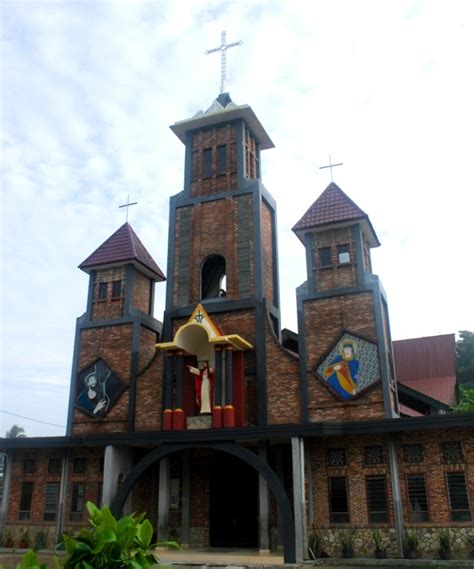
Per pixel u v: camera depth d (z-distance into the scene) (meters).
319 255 25.70
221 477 24.75
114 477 23.45
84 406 27.45
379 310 23.62
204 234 28.20
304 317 24.70
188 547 23.56
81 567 6.88
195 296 27.17
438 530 20.05
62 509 25.23
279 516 22.48
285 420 23.42
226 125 30.12
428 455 20.92
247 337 25.34
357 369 23.14
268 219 29.22
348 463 21.83
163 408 25.53
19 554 22.70
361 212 25.25
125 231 30.83
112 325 28.33
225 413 22.94
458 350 54.19
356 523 21.02
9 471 26.67
